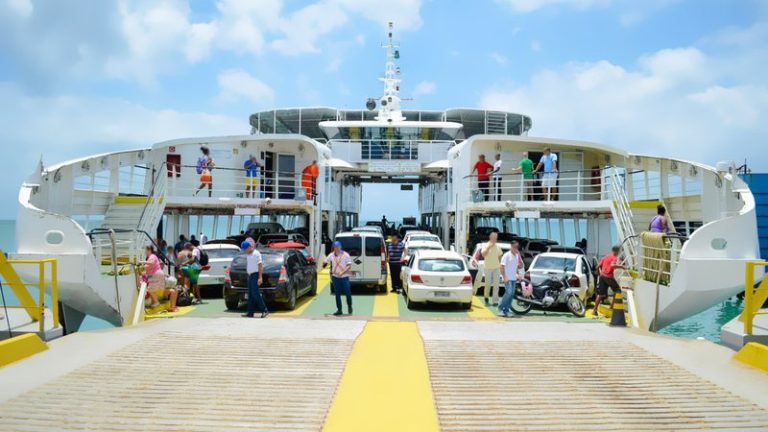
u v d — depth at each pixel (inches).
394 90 1300.4
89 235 506.3
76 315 541.0
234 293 563.5
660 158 705.0
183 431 215.5
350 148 1119.6
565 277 558.6
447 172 1068.5
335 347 352.5
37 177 543.8
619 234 673.0
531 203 754.8
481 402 251.9
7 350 311.4
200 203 794.2
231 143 930.7
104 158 717.3
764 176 746.2
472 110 1272.1
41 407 240.2
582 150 885.8
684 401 255.9
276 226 966.4
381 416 233.3
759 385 280.7
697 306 468.8
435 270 571.8
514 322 465.4
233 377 286.4
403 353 339.9
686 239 476.1
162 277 567.2
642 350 352.8
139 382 276.7
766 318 413.4
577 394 264.8
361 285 721.0
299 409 240.5
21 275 458.9
